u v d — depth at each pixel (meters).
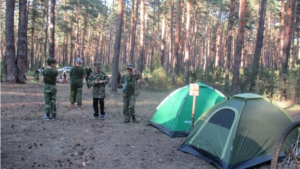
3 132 6.19
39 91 13.16
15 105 9.33
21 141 5.66
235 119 5.12
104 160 4.95
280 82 13.66
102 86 8.03
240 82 16.03
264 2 15.10
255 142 5.04
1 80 15.02
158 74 18.39
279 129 5.30
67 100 11.27
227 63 19.33
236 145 4.86
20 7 15.20
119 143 5.95
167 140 6.39
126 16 45.62
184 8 37.38
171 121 6.98
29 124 7.04
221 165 4.80
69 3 41.91
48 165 4.57
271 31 49.00
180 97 7.27
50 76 7.55
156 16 48.19
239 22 11.19
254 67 15.02
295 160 4.00
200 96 7.21
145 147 5.80
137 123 7.94
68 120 7.76
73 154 5.12
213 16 47.25
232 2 19.83
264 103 5.56
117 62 14.59
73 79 9.45
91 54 68.56
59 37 57.81
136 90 7.81
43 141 5.76
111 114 9.08
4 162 4.54
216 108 5.68
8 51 14.85
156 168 4.72
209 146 5.25
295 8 24.59
